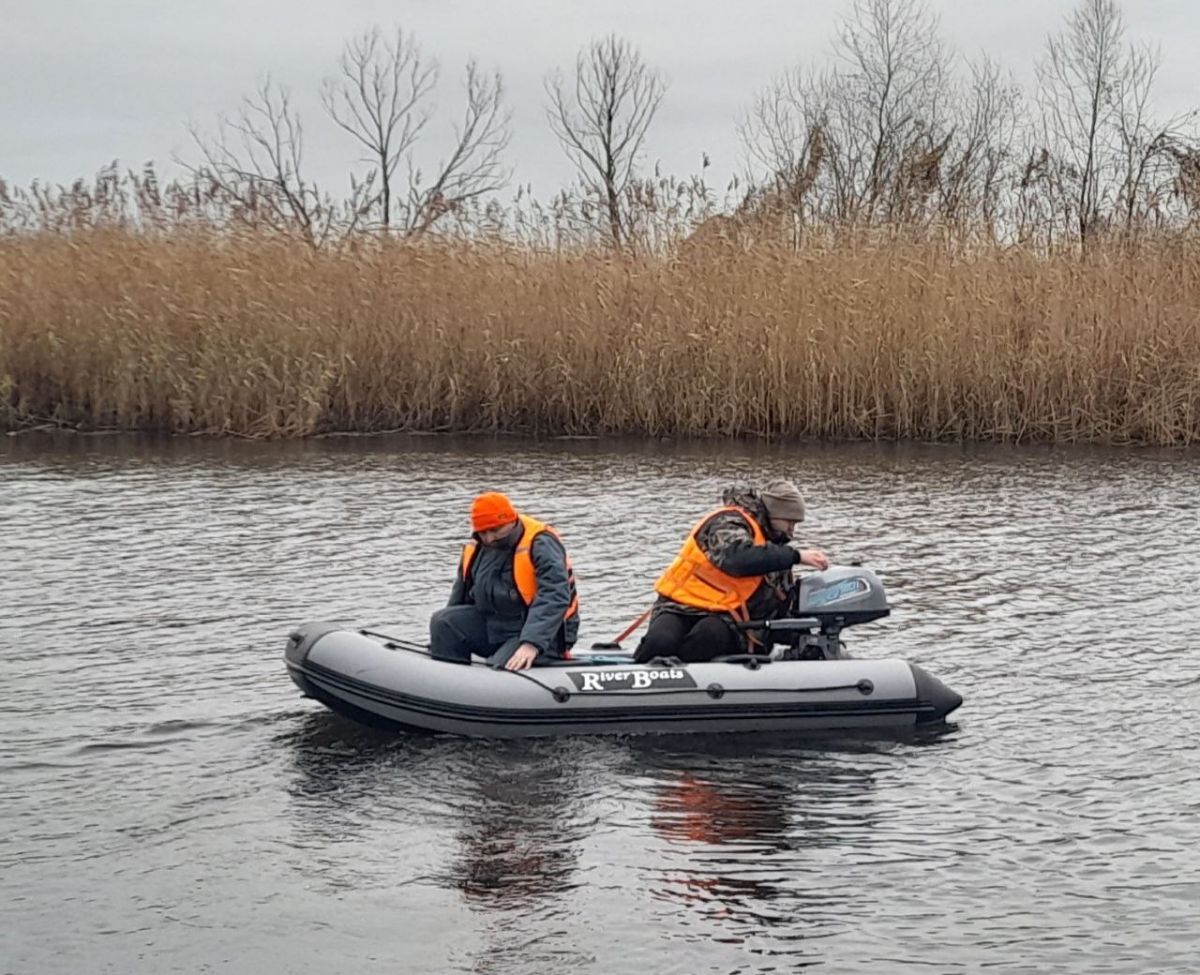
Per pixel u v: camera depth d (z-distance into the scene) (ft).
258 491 54.85
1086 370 68.59
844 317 69.26
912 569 42.91
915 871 22.49
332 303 70.79
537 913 21.13
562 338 70.79
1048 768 26.81
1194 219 71.15
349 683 28.09
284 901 21.49
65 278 71.36
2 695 30.48
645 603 38.58
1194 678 32.48
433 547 45.21
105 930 20.62
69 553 43.98
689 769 26.50
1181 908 21.33
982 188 73.51
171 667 32.55
